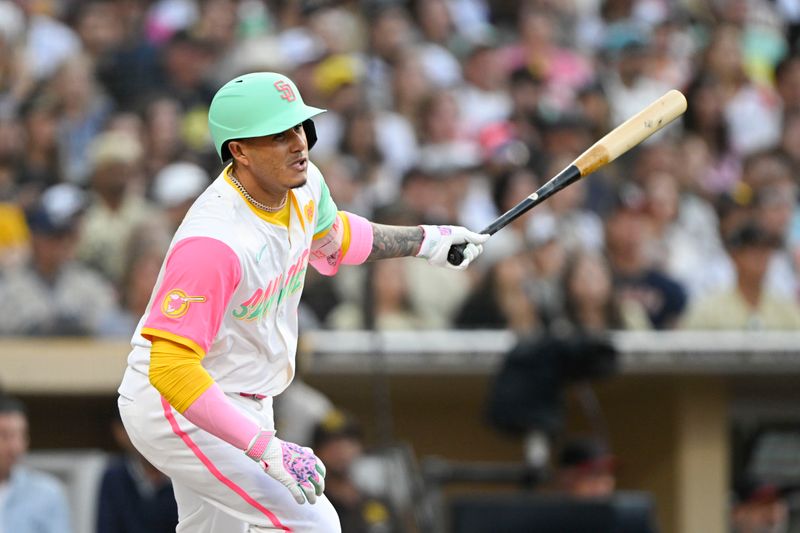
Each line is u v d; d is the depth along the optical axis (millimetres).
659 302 34938
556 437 30672
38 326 31609
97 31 44375
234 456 16109
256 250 15586
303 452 15469
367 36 46250
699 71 48031
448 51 46750
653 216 39281
